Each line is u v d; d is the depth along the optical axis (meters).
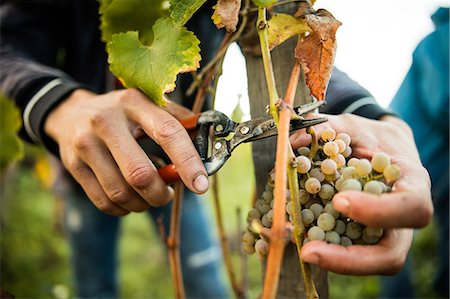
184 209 1.93
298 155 0.71
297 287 0.80
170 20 0.69
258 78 0.80
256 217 0.70
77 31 1.56
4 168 1.19
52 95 1.00
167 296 3.41
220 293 2.00
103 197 0.89
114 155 0.79
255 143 0.84
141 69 0.71
